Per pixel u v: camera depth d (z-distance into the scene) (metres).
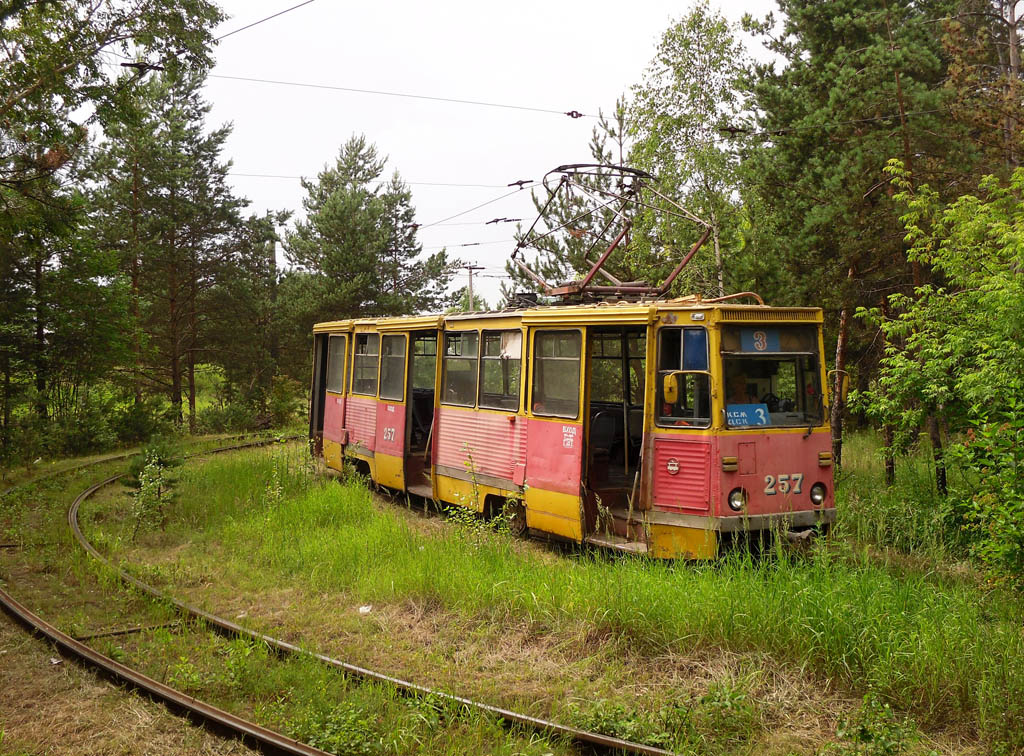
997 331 9.38
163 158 25.61
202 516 12.03
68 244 20.62
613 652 6.62
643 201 16.17
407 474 13.27
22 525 11.43
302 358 31.55
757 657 6.31
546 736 5.31
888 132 13.05
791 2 15.24
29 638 7.11
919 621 6.41
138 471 11.95
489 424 11.27
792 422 9.02
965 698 5.55
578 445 9.60
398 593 8.22
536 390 10.35
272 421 28.70
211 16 14.27
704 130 15.99
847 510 11.09
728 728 5.44
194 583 8.95
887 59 13.03
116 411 23.31
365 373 14.95
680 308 8.88
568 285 11.45
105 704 5.84
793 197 13.77
